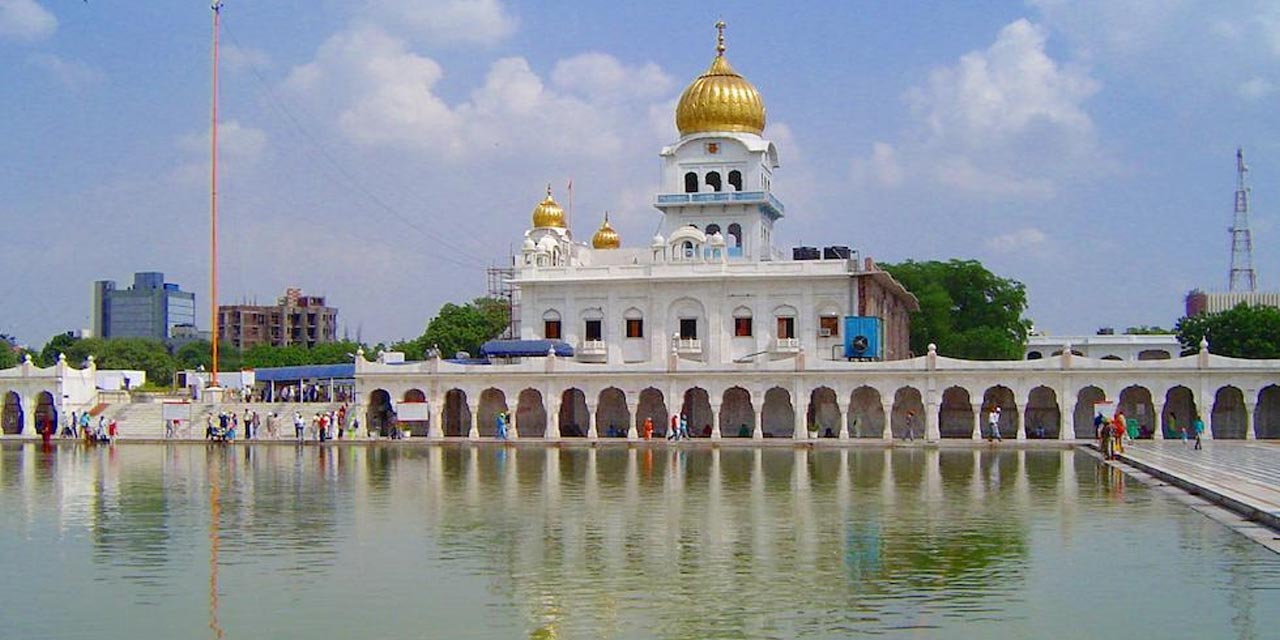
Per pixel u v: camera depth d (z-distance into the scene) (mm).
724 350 85812
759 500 38156
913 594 22422
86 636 19672
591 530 30906
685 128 95938
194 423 81812
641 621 20344
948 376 73000
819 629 19719
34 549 28266
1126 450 60844
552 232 102625
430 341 124062
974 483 44406
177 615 21062
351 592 22875
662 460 59062
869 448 69812
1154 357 136500
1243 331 106000
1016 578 23953
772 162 99062
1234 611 20938
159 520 33469
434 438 77938
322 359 158500
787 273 84875
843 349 83938
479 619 20562
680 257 89000
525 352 83875
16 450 69438
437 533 30500
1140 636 19188
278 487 43344
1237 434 76188
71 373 84312
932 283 109562
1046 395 79500
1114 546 27969
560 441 74938
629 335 87750
